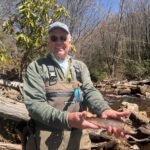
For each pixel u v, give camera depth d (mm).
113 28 14531
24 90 1318
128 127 3580
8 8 5926
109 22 13797
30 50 3367
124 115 1240
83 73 1388
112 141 3008
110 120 1161
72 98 1335
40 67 1330
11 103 2879
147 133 3455
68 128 1233
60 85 1328
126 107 5160
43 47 3379
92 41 12219
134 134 3488
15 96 3227
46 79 1324
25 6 3250
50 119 1225
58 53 1338
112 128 1151
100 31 12859
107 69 14062
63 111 1277
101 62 14008
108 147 2990
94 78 12695
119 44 14734
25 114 2760
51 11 3439
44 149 1330
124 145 3096
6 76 3725
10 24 3367
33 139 1350
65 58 1359
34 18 3270
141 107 6543
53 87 1322
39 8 3281
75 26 8344
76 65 1380
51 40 1345
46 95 1326
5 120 2840
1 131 2795
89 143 1416
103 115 1270
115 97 8414
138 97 8648
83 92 1367
